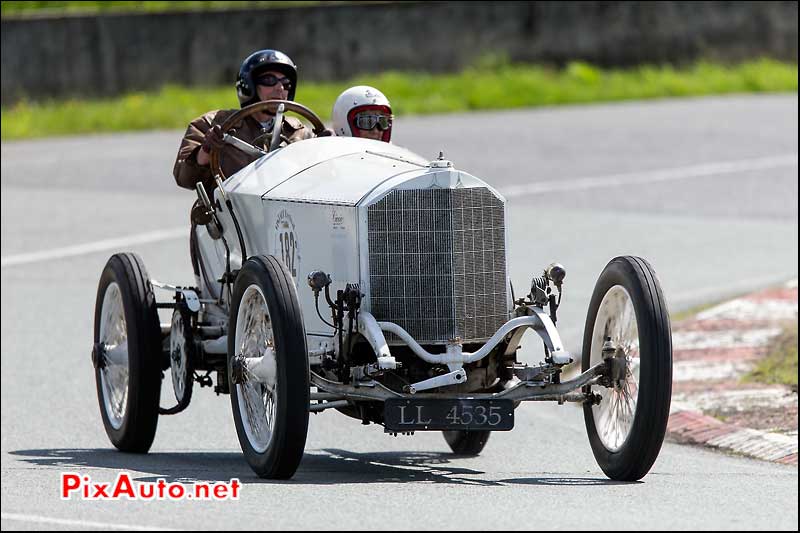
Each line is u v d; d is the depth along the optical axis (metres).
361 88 23.22
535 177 56.91
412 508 15.77
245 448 18.56
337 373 18.45
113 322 23.16
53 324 34.34
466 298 18.77
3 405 27.38
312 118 22.66
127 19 83.88
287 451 17.58
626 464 18.09
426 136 69.38
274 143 22.08
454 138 68.62
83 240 44.69
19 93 80.75
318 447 24.03
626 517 15.16
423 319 18.72
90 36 82.88
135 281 22.12
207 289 23.08
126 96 83.75
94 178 57.72
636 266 18.12
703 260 40.41
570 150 64.75
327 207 19.11
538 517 15.12
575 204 50.47
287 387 17.31
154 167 60.62
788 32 98.38
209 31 86.12
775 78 93.56
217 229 21.89
